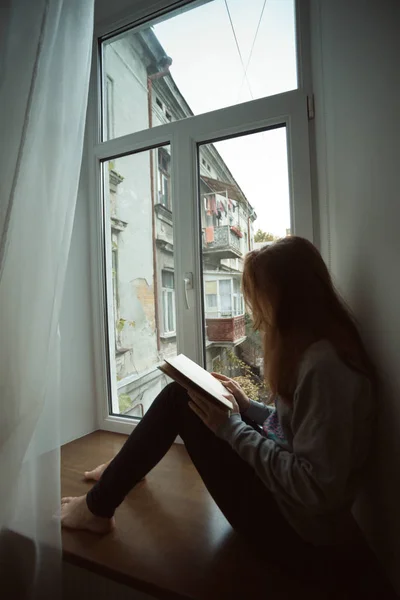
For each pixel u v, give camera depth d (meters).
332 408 0.56
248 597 0.66
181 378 0.76
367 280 0.70
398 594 0.62
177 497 1.02
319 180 1.05
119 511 0.96
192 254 1.27
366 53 0.69
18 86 0.82
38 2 0.82
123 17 1.40
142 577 0.72
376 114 0.65
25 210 0.83
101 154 1.46
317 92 1.04
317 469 0.55
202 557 0.77
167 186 1.35
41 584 0.80
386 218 0.62
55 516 0.82
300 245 0.70
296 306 0.67
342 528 0.66
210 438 0.77
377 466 0.68
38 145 0.83
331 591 0.63
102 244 1.49
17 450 0.81
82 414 1.46
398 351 0.59
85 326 1.48
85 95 0.86
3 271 0.82
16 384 0.82
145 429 0.85
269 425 0.81
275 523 0.69
